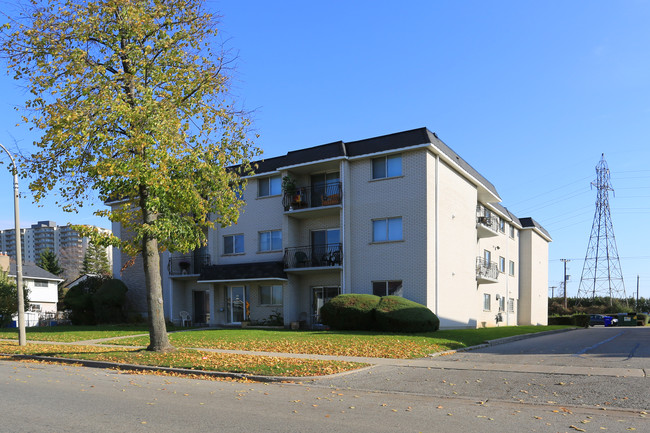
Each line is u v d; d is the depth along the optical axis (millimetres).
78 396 8781
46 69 13289
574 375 10602
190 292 31531
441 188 25219
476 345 16844
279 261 26891
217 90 15078
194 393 9250
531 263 41375
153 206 13648
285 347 16281
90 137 13047
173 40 14430
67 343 19406
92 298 32000
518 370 11422
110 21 14000
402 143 23891
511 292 39000
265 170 27891
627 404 8047
